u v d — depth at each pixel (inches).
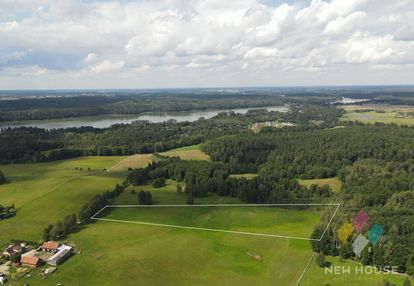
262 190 5605.3
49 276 3599.9
